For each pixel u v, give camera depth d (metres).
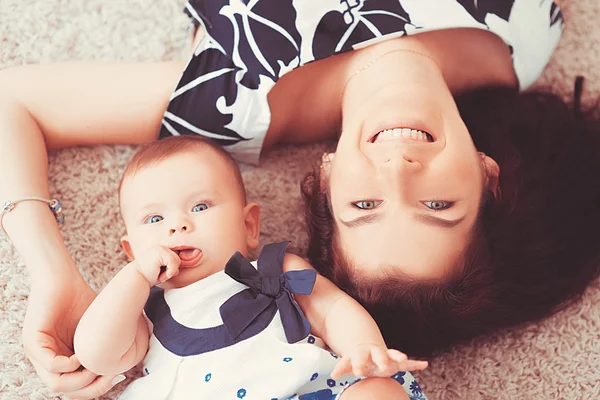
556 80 1.50
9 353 1.27
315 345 1.13
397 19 1.23
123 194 1.21
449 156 1.13
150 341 1.14
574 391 1.32
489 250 1.22
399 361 1.01
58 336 1.14
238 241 1.20
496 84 1.39
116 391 1.26
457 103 1.40
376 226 1.13
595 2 1.53
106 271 1.33
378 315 1.19
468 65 1.35
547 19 1.31
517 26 1.28
